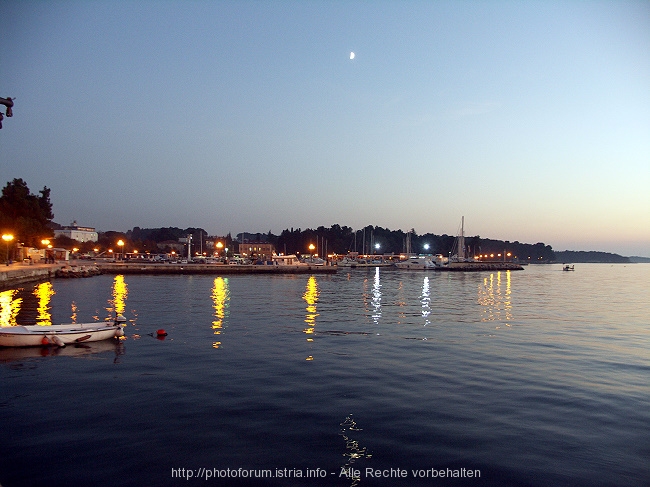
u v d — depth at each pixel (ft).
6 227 331.57
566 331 114.42
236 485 37.58
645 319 140.87
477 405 55.93
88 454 42.27
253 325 116.47
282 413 52.47
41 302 164.45
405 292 237.25
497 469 40.55
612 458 42.78
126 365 74.38
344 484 37.96
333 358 79.92
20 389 61.41
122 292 208.44
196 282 288.51
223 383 64.13
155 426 48.52
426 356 82.23
